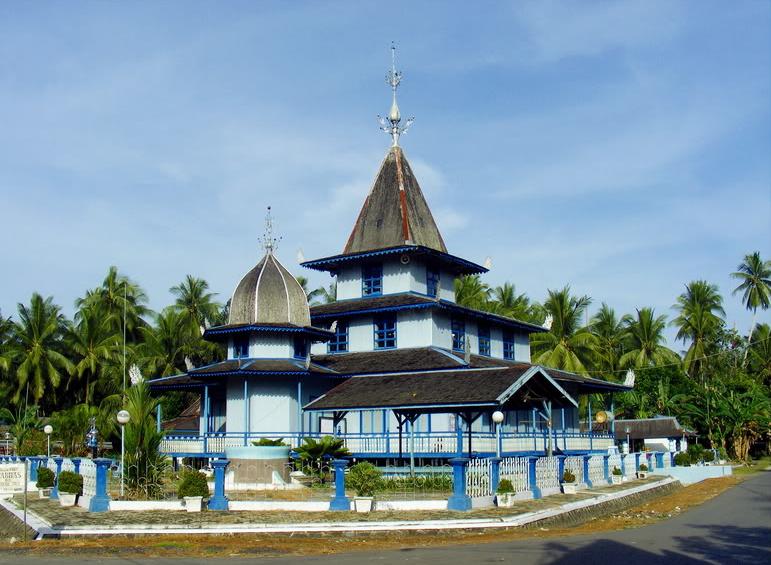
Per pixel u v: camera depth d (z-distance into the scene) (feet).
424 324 139.44
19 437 164.86
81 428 156.76
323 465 113.39
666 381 228.43
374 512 75.10
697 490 125.49
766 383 254.68
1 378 213.66
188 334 228.63
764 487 126.00
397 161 159.53
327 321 150.30
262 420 129.08
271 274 136.87
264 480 101.76
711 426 215.72
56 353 208.95
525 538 64.69
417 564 51.75
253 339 132.36
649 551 56.54
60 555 58.03
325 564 52.65
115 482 102.78
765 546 59.16
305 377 132.87
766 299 267.59
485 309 226.58
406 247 142.51
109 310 239.30
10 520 81.15
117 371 209.46
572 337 226.79
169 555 57.67
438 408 108.06
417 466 115.44
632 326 251.39
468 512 74.49
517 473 87.51
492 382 106.73
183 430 158.30
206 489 79.66
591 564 50.80
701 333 251.39
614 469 117.80
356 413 135.33
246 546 61.26
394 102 163.43
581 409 240.53
